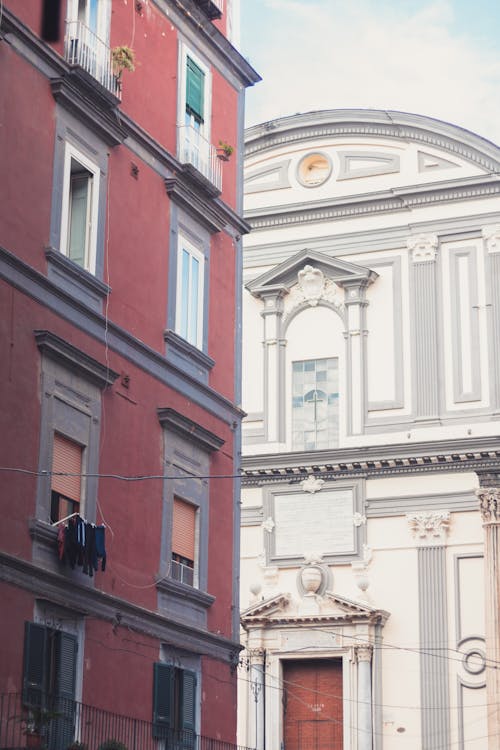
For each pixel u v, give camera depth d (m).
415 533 51.66
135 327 31.92
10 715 25.86
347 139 57.06
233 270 37.16
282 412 54.91
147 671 30.62
